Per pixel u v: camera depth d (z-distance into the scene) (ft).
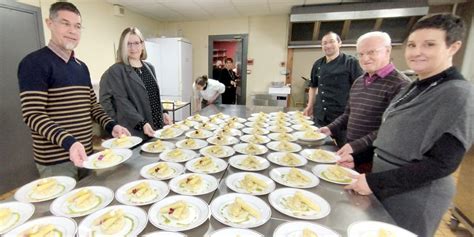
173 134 5.43
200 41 18.37
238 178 3.44
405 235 2.30
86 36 12.09
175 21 18.42
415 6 12.57
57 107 4.03
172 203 2.70
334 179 3.42
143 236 2.16
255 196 2.94
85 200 2.65
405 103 3.31
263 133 5.81
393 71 4.67
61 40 3.98
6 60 8.00
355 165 4.53
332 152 4.60
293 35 15.64
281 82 16.65
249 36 17.24
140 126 5.50
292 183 3.34
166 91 16.47
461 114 2.57
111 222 2.29
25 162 8.80
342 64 7.45
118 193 2.90
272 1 13.05
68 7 3.89
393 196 3.13
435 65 2.93
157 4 13.69
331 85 7.68
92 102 4.87
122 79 5.62
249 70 17.69
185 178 3.28
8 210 2.44
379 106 4.73
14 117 8.34
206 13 15.88
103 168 3.58
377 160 3.66
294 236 2.28
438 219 3.11
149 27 17.20
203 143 4.98
